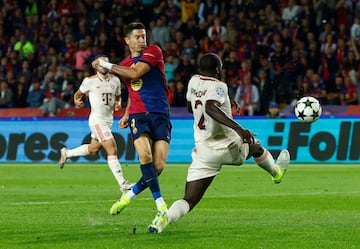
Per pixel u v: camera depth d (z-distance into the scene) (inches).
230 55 2544.3
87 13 2883.9
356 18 2544.3
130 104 1050.7
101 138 1437.0
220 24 2689.5
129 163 2233.0
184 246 826.2
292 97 2432.3
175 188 1534.2
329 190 1471.5
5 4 3019.2
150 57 1024.9
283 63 1346.0
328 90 2455.7
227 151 909.8
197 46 2669.8
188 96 925.2
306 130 2182.6
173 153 2272.4
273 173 1023.0
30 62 2797.7
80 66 2716.5
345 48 2498.8
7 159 2346.2
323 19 2598.4
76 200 1315.2
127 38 1052.5
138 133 1025.5
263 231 934.4
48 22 2930.6
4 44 2942.9
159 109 1041.5
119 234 910.4
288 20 2625.5
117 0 2898.6
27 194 1417.3
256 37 2630.4
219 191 1455.5
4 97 2699.3
